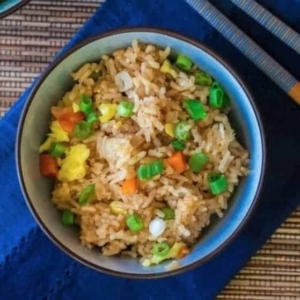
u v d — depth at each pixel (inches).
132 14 21.1
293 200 21.0
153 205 19.4
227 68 18.9
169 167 19.2
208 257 19.0
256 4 20.5
